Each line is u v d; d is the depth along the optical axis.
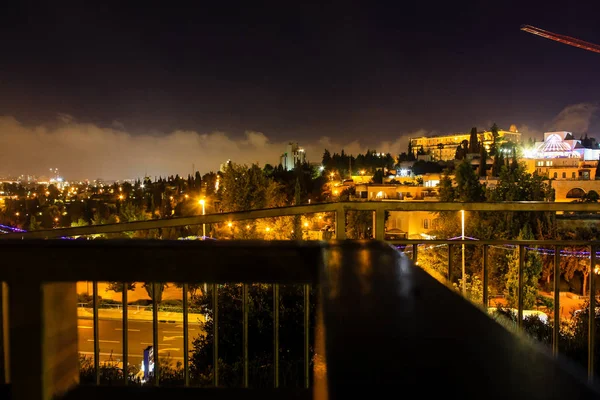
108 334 19.92
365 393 1.13
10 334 1.82
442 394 1.04
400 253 1.97
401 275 1.69
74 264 1.86
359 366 1.16
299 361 5.29
